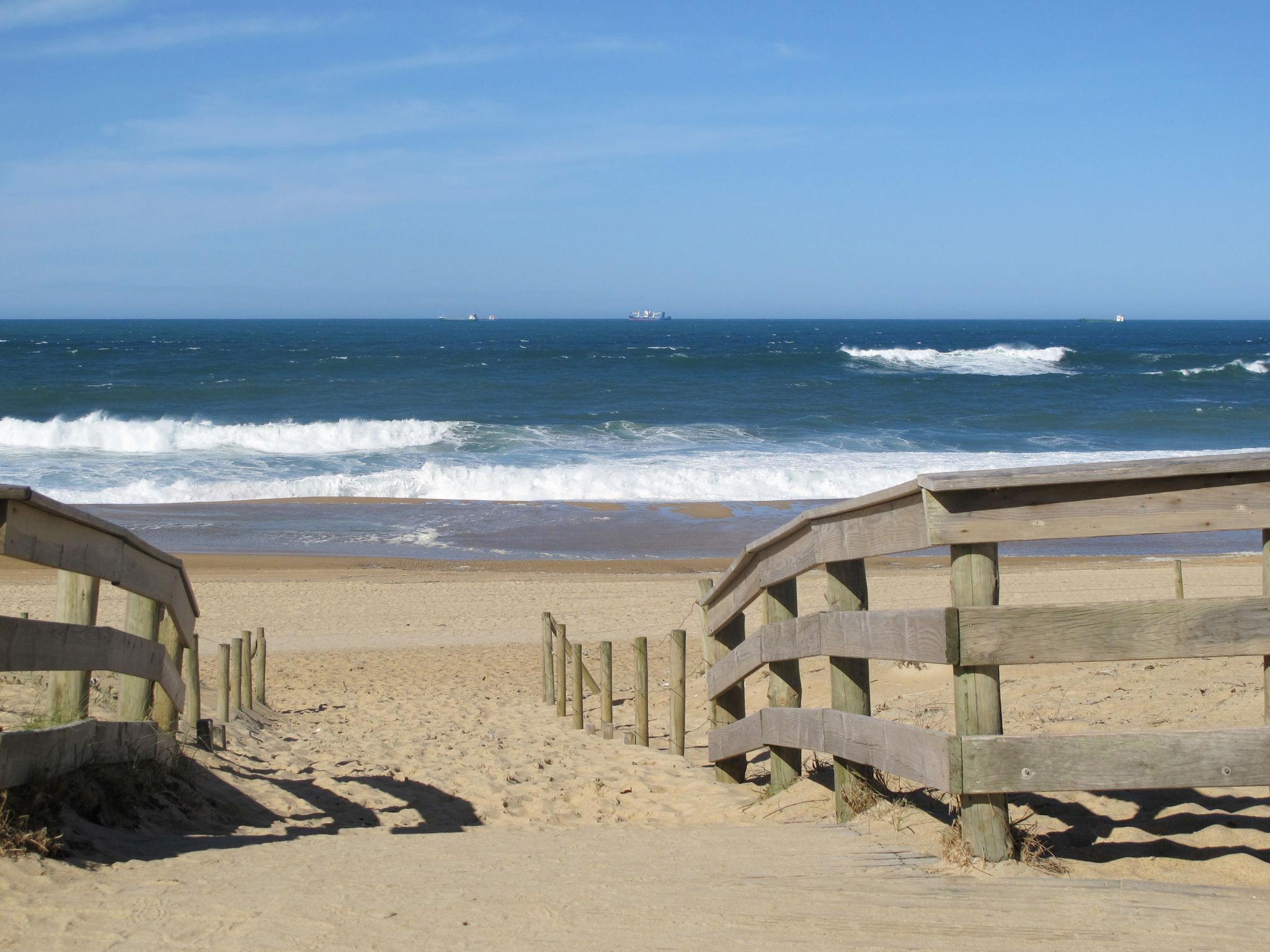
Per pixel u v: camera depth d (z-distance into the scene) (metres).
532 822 6.04
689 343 124.75
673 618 17.30
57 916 3.32
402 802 6.46
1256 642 3.62
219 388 54.06
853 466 33.44
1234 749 3.64
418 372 68.06
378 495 30.62
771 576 5.73
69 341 119.50
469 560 22.94
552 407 50.34
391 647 15.23
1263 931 3.21
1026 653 3.62
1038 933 3.21
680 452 36.72
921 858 4.05
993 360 78.62
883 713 8.09
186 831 5.04
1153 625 3.61
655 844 4.69
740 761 6.95
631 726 10.09
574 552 23.92
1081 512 3.64
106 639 4.62
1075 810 4.68
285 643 15.43
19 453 34.84
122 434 37.25
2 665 3.64
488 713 10.88
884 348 109.12
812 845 4.43
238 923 3.33
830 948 3.12
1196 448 39.34
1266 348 113.00
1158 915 3.35
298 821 5.76
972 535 3.62
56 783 4.24
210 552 23.06
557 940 3.21
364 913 3.46
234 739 8.22
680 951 3.11
